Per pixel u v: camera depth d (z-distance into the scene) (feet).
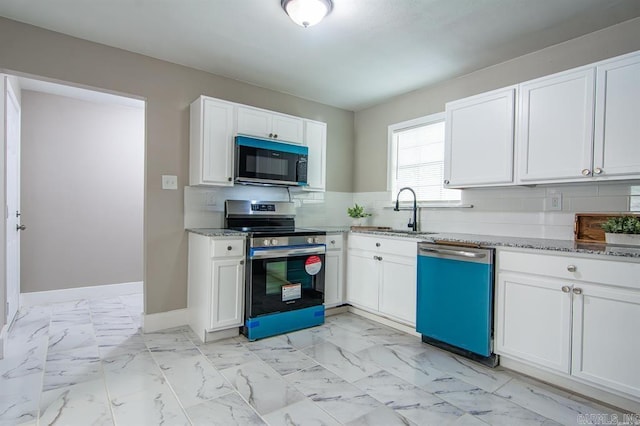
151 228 9.34
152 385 6.45
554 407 5.84
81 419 5.39
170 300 9.62
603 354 5.75
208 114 9.29
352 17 7.28
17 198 10.69
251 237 8.76
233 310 8.73
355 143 13.97
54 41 8.04
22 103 11.46
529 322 6.69
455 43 8.34
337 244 10.94
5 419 5.36
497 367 7.34
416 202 11.41
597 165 6.68
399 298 9.35
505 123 8.07
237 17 7.39
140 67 9.16
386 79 10.62
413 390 6.38
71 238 12.34
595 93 6.72
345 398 6.08
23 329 9.37
